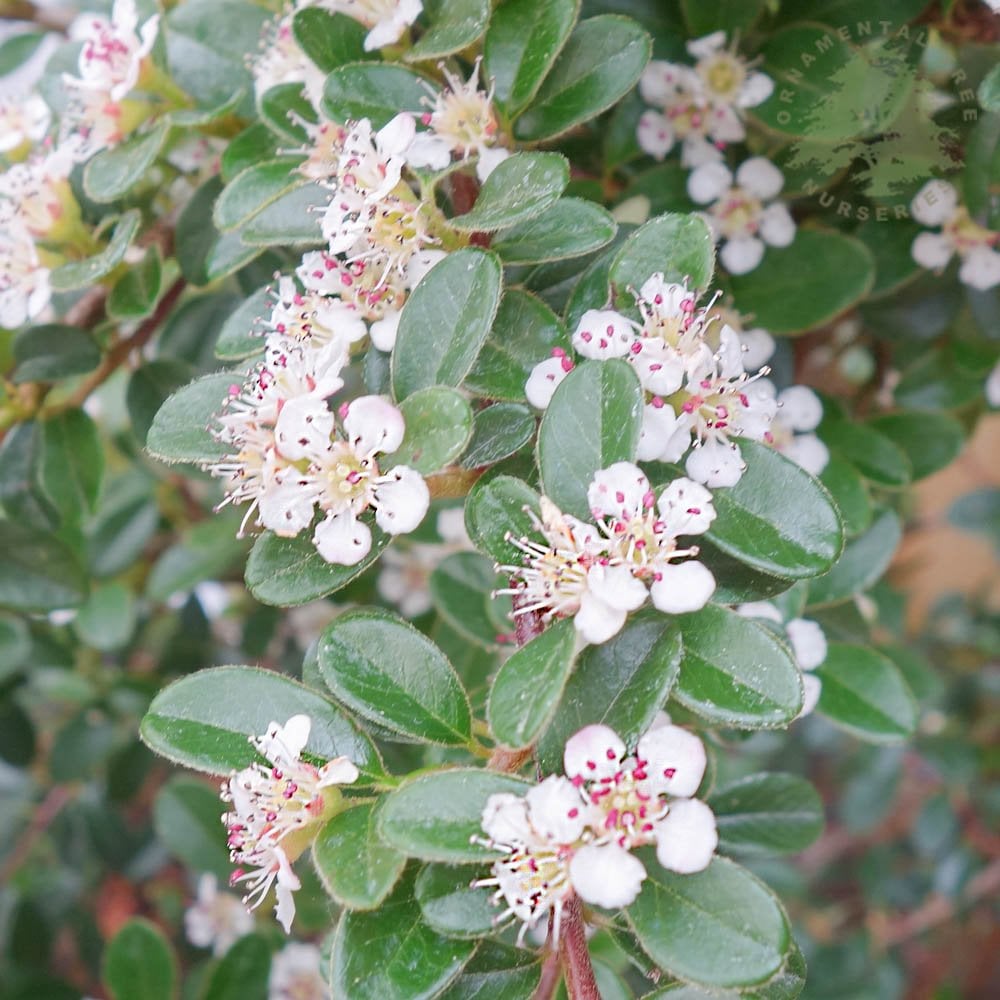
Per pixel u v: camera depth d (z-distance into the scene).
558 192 0.13
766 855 0.18
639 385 0.12
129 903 0.31
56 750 0.26
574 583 0.12
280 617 0.25
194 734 0.13
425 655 0.13
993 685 0.33
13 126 0.19
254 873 0.13
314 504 0.13
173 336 0.20
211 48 0.18
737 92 0.18
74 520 0.20
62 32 0.23
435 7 0.15
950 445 0.20
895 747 0.32
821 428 0.19
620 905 0.11
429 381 0.13
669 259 0.14
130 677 0.26
